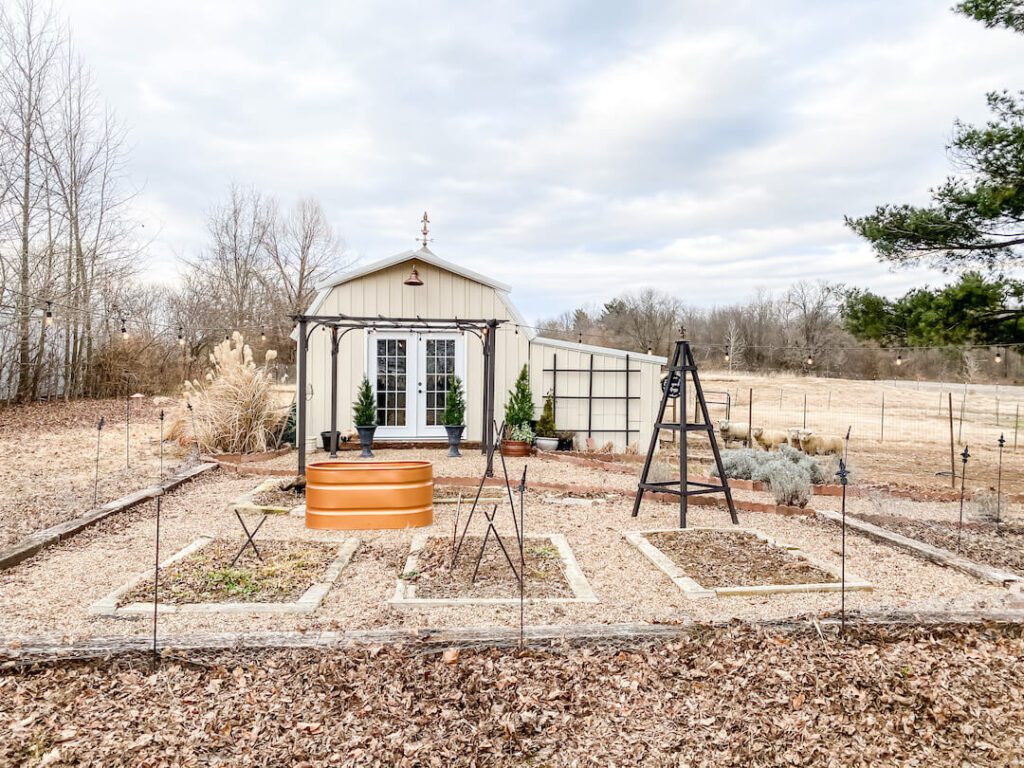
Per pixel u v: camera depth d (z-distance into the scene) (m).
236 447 11.02
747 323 42.16
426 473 6.72
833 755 3.04
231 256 36.12
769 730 3.17
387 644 3.64
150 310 25.36
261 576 4.90
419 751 3.00
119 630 3.93
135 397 21.53
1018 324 10.12
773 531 6.61
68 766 2.84
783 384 28.39
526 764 2.96
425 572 5.07
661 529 6.51
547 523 6.82
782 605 4.45
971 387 27.22
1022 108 10.20
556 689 3.39
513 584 4.80
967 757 3.07
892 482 9.90
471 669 3.50
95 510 6.86
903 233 10.85
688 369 6.91
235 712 3.21
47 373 19.98
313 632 3.79
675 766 2.95
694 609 4.37
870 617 4.03
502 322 10.83
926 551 5.72
